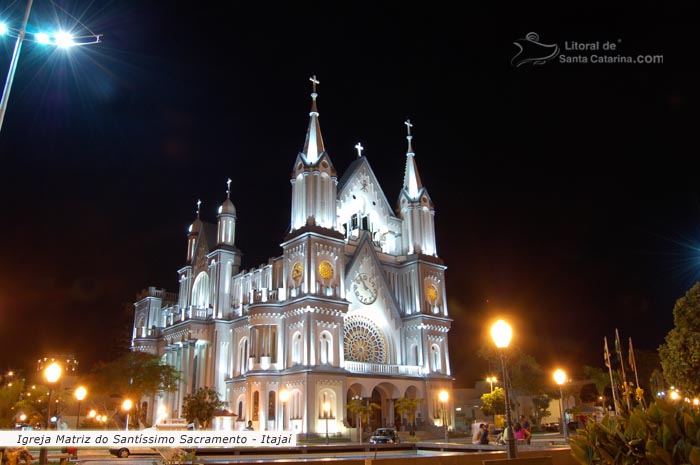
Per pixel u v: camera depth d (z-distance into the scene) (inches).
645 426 507.8
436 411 2923.2
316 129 3063.5
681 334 1801.2
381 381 2780.5
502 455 923.4
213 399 2672.2
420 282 3112.7
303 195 2901.1
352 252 3051.2
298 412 2509.8
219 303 3280.0
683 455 462.0
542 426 3395.7
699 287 1814.7
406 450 1476.4
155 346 3895.2
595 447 536.4
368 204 3255.4
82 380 3248.0
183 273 3791.8
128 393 3068.4
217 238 3639.3
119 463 1430.9
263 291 2866.6
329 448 1434.5
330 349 2628.0
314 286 2672.2
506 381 804.0
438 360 3043.8
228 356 3196.4
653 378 2044.8
